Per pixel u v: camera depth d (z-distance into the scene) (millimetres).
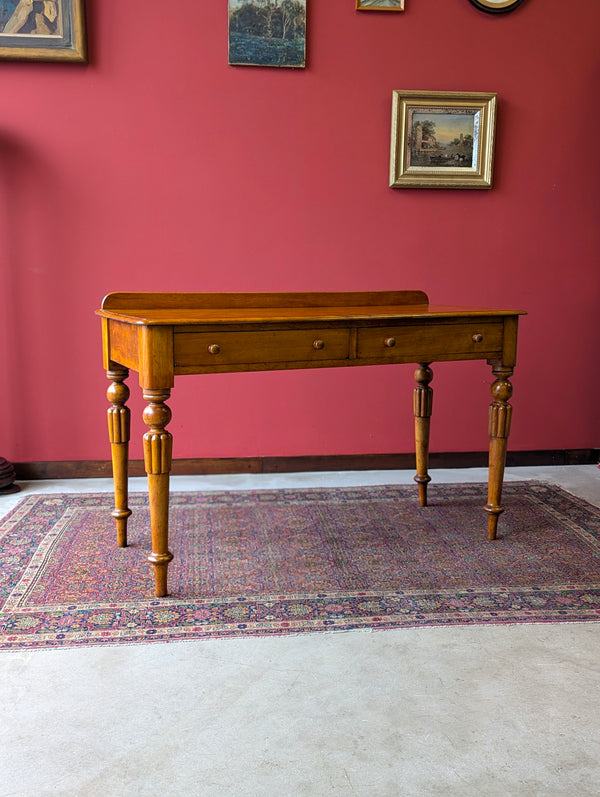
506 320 2770
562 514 3193
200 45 3547
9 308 3600
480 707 1782
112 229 3617
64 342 3660
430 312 2654
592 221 3926
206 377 3768
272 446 3871
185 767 1559
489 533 2889
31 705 1781
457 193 3811
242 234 3703
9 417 3684
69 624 2186
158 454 2279
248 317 2334
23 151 3508
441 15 3672
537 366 4000
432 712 1760
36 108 3494
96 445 3756
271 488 3584
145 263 3658
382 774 1540
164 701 1803
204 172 3635
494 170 3818
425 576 2539
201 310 2795
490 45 3723
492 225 3861
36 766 1559
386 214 3783
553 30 3752
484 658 2012
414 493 3512
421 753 1607
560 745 1639
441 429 3980
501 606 2316
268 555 2723
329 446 3912
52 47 3410
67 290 3625
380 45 3658
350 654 2029
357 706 1783
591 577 2535
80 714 1746
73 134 3529
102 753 1604
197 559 2682
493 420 2826
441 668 1959
